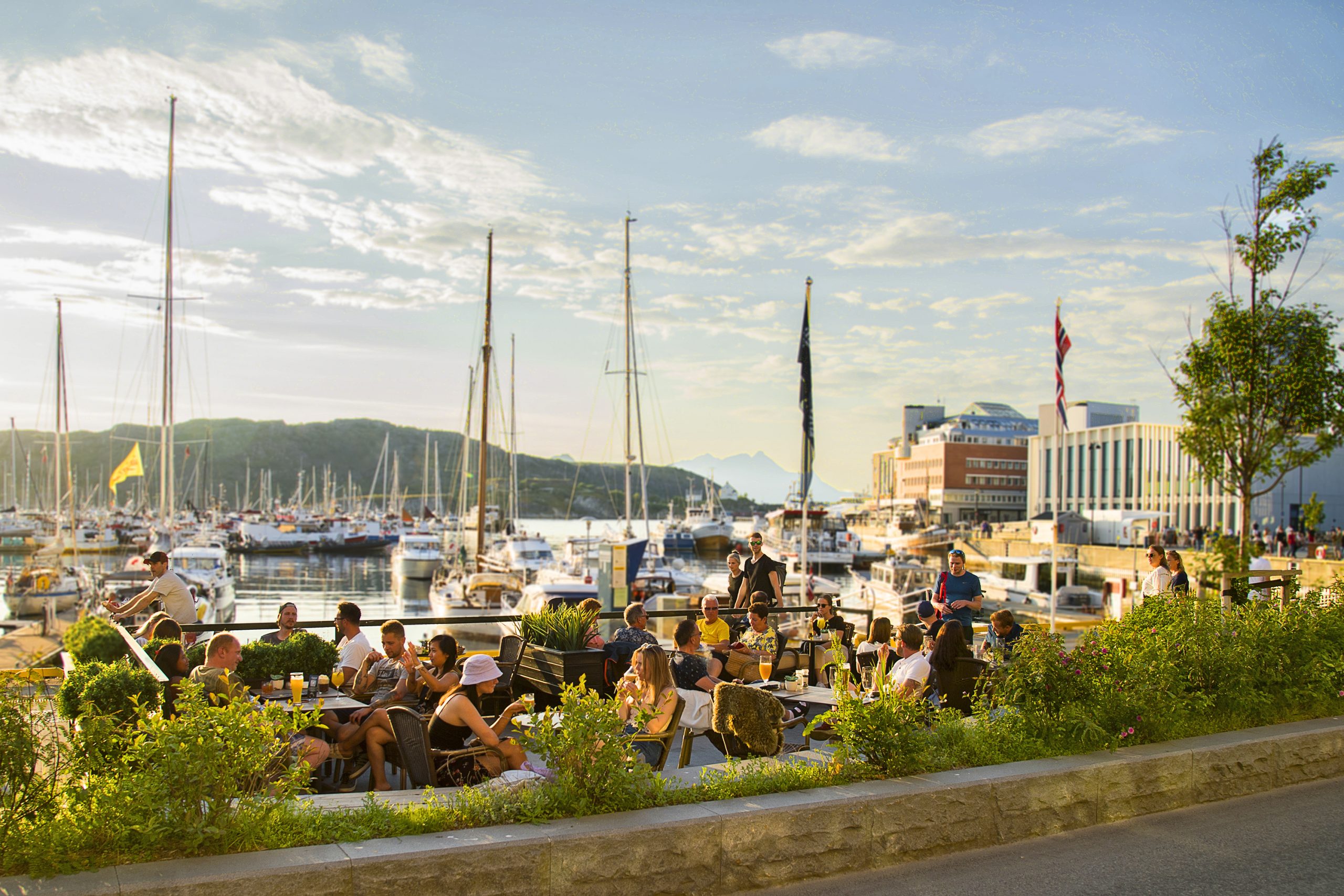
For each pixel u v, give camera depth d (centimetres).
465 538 7356
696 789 591
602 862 507
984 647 1145
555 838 496
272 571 9694
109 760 494
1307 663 968
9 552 9606
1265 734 820
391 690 866
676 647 823
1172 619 941
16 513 12169
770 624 1282
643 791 562
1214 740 792
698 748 891
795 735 938
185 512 12562
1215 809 735
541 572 4562
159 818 462
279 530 11838
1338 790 795
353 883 452
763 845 555
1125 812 707
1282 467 1427
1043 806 666
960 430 15162
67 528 9812
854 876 580
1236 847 645
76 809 467
